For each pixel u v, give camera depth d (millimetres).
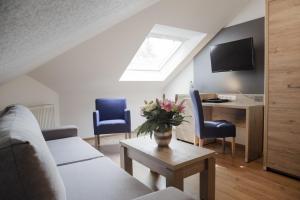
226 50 3424
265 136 2441
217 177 2332
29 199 682
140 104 4832
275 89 2297
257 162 2766
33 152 694
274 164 2387
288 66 2168
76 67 3398
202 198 1791
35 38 889
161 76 4699
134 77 4387
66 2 597
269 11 2281
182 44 4102
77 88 3945
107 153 3232
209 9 3148
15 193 667
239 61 3279
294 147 2191
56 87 3732
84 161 1694
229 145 3619
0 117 1203
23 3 450
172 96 4914
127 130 3477
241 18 3428
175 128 4004
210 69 3957
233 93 3582
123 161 2111
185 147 1875
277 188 2062
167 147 1883
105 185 1275
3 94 3324
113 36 3000
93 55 3252
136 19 2840
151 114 1872
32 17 581
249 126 2744
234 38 3547
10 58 1086
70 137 2426
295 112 2152
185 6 2918
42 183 699
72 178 1368
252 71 3301
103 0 802
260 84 3207
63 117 3947
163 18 3006
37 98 3617
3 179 654
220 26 3656
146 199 851
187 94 4160
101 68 3611
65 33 1156
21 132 803
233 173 2430
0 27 537
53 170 812
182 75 4590
